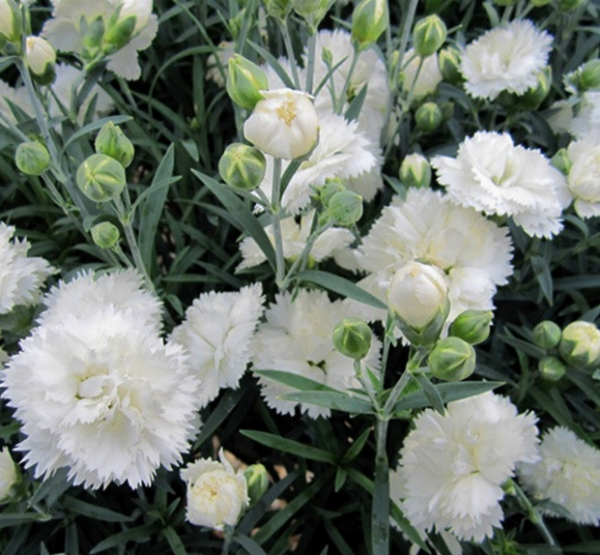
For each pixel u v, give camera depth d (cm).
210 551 26
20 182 30
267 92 20
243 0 27
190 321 24
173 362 20
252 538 24
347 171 24
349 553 25
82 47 27
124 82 30
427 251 23
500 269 24
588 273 30
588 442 25
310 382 23
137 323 21
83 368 20
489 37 29
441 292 17
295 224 26
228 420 28
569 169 26
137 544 26
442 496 22
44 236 29
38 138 26
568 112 31
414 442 22
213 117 32
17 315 24
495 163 24
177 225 28
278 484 25
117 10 24
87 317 21
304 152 20
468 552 24
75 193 25
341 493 28
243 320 24
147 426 20
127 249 29
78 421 19
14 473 22
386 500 23
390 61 28
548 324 24
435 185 30
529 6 29
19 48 22
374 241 24
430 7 32
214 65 33
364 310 24
